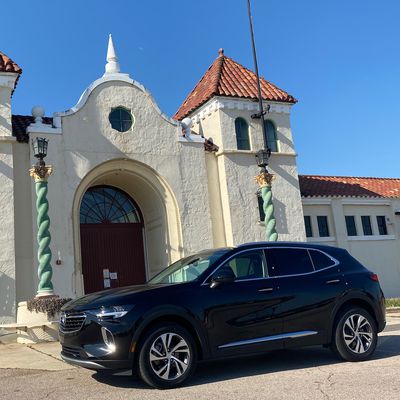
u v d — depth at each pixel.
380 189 25.25
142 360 6.38
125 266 18.92
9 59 16.16
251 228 18.70
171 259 17.59
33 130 16.02
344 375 6.85
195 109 20.55
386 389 5.97
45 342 11.95
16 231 15.29
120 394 6.22
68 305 7.18
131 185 18.75
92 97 17.20
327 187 23.92
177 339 6.64
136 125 17.75
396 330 11.84
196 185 18.41
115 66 18.17
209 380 6.91
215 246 18.41
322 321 7.69
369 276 8.34
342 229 23.05
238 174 19.02
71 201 16.17
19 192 15.62
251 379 6.85
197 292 6.96
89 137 16.88
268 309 7.31
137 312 6.49
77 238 16.14
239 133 19.72
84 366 6.54
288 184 19.97
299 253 8.05
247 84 20.67
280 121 20.45
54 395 6.34
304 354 8.80
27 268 15.18
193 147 18.64
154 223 18.77
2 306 14.40
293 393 5.94
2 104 15.61
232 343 6.98
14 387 6.98
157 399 5.89
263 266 7.66
